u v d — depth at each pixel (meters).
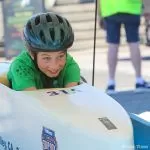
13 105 5.18
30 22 5.26
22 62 5.52
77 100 4.78
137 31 12.90
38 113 4.71
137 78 12.93
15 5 15.79
